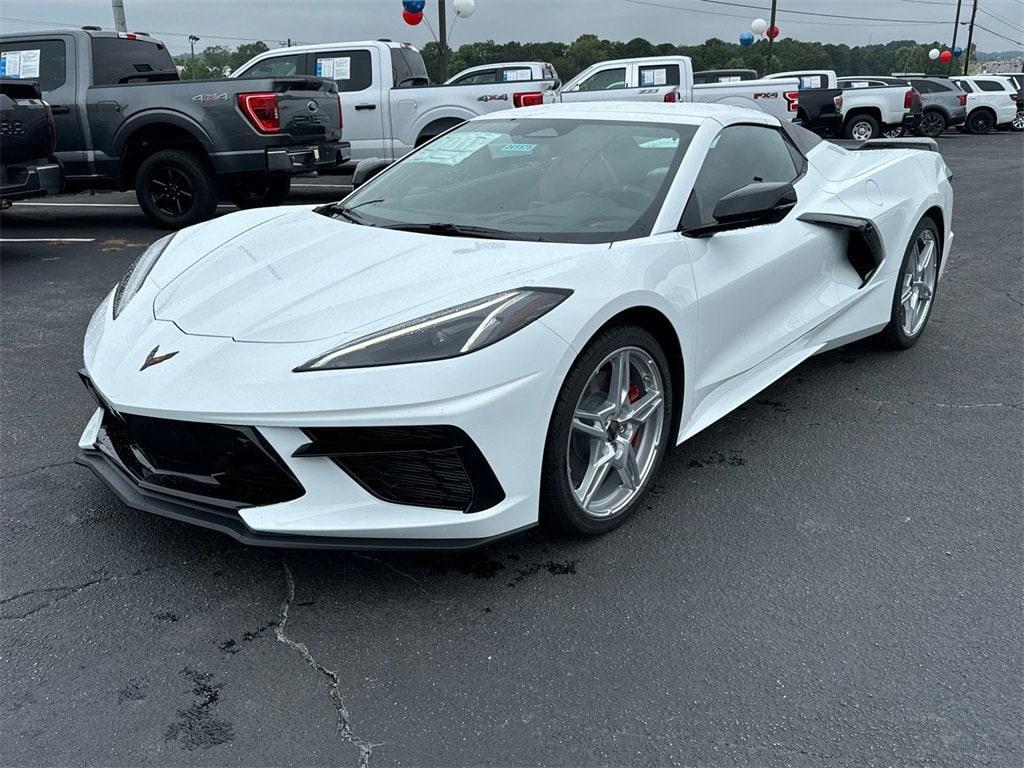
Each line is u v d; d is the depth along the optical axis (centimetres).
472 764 188
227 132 820
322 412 223
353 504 233
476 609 242
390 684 212
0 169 687
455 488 236
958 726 199
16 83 708
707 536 282
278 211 375
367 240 301
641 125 348
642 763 188
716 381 321
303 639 229
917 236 445
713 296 306
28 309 557
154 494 250
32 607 241
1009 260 717
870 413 387
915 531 285
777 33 3475
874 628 234
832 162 425
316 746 193
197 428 233
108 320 291
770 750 192
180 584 253
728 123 356
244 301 265
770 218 349
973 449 349
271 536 230
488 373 230
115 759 188
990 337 500
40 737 194
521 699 207
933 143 492
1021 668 218
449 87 1074
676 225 304
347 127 1102
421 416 224
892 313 445
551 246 280
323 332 241
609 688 211
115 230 864
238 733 196
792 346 368
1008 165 1558
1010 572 261
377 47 1086
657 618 239
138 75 913
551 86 1096
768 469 331
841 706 205
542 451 246
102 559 265
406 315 242
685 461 339
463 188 338
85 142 838
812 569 263
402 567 263
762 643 228
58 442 351
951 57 5062
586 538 279
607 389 275
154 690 210
